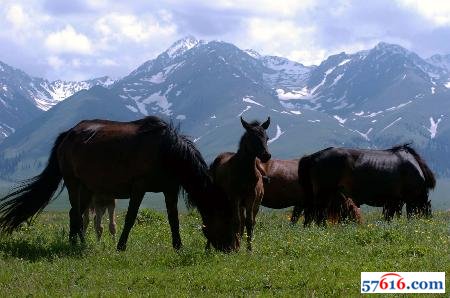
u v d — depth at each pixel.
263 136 16.66
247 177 17.00
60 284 12.12
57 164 17.94
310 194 23.66
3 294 11.29
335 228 19.81
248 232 17.05
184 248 15.71
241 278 11.77
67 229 21.44
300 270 12.30
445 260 12.70
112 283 12.12
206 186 16.28
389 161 22.69
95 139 16.81
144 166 16.22
